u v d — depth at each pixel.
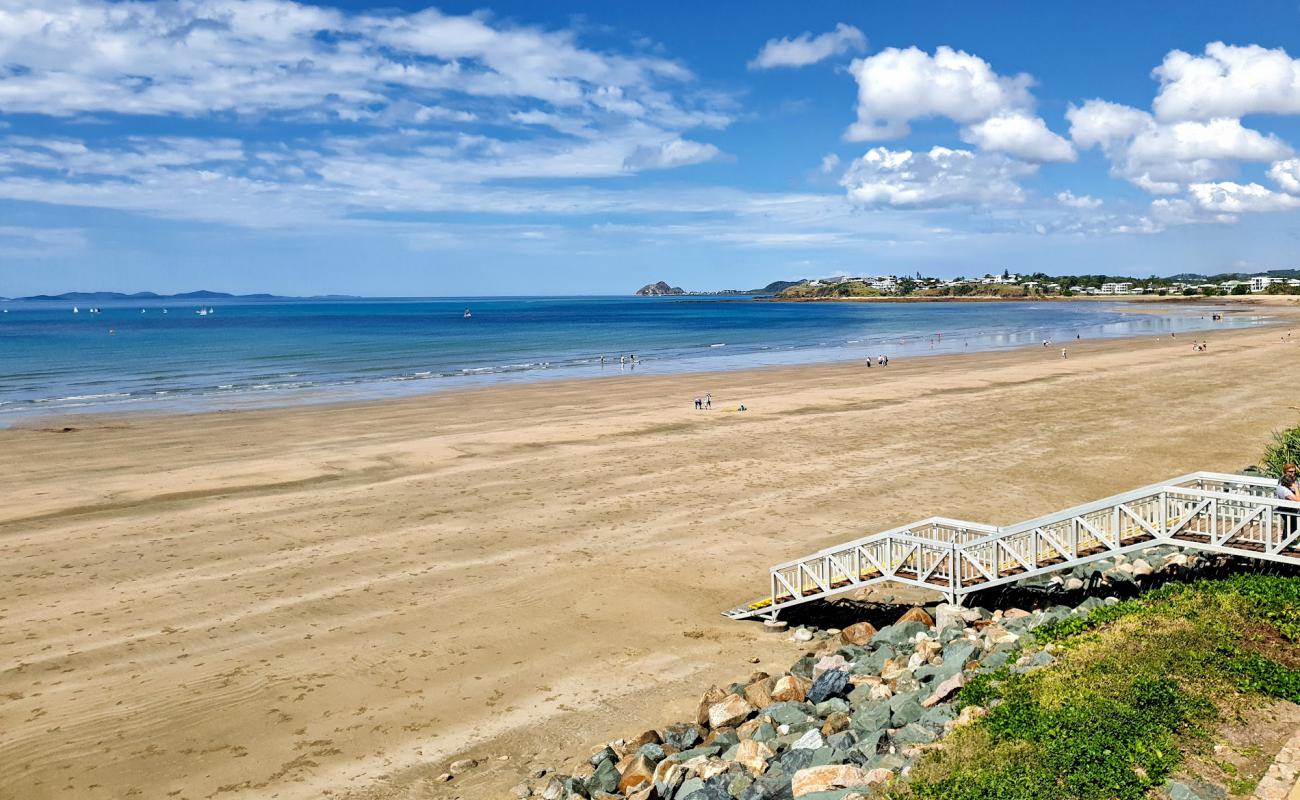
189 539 25.39
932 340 112.25
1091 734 10.20
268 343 115.44
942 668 13.83
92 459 36.75
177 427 44.91
